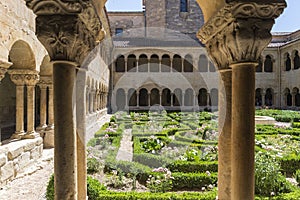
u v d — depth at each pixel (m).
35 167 8.02
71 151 2.48
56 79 2.48
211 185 5.66
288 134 13.62
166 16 32.25
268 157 6.28
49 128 10.66
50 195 4.96
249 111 2.55
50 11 2.37
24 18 7.46
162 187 5.61
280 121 21.47
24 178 7.18
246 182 2.52
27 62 8.28
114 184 6.12
